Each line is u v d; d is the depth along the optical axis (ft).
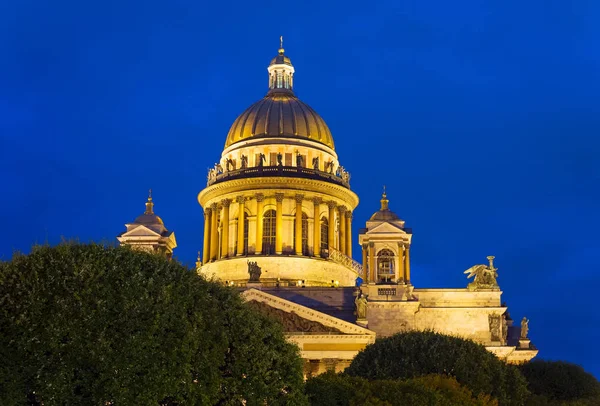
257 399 193.98
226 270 466.70
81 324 172.76
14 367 169.68
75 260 183.32
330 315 400.06
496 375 297.33
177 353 178.50
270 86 531.09
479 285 412.98
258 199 473.26
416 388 252.42
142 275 184.65
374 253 414.41
